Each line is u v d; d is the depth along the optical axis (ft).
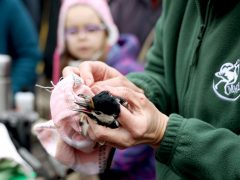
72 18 4.58
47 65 7.39
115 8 5.62
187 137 1.94
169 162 1.99
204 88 2.17
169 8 2.49
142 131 1.86
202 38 2.23
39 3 7.46
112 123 1.85
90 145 2.03
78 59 4.61
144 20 5.49
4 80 4.24
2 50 5.43
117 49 4.58
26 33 5.53
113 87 1.97
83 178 4.09
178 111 2.46
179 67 2.37
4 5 5.41
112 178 3.98
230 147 1.91
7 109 4.29
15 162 2.50
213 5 2.15
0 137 2.60
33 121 3.99
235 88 2.05
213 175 1.91
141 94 1.96
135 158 3.94
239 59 2.07
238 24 2.10
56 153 2.13
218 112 2.10
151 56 2.68
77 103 1.86
